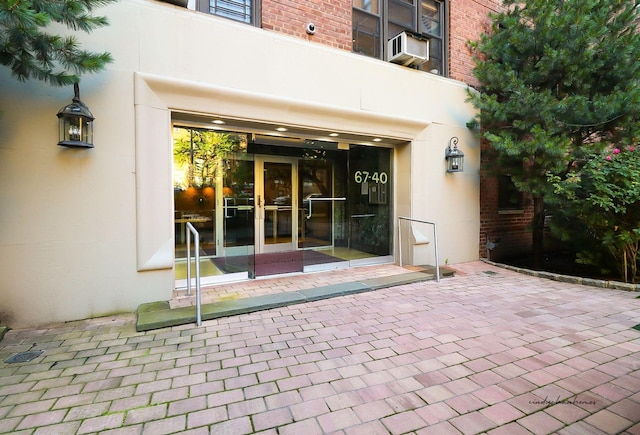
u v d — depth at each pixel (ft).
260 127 15.06
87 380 7.30
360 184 20.16
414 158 18.80
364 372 7.71
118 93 11.37
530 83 17.89
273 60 14.08
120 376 7.47
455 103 20.08
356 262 19.16
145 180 11.83
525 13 17.46
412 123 18.19
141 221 11.78
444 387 7.12
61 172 10.69
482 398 6.73
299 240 23.22
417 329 10.25
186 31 12.39
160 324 10.16
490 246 21.72
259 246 21.70
